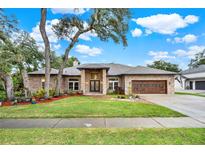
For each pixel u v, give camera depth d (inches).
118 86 1004.6
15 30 627.2
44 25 661.3
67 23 796.6
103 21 740.0
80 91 929.5
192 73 1583.4
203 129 231.3
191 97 739.4
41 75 956.0
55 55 1010.7
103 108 406.6
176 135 205.3
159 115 327.3
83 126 251.3
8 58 576.1
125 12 713.0
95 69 930.7
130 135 206.1
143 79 918.4
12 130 227.9
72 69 1085.1
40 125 257.1
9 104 490.6
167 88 910.4
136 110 380.5
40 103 521.3
